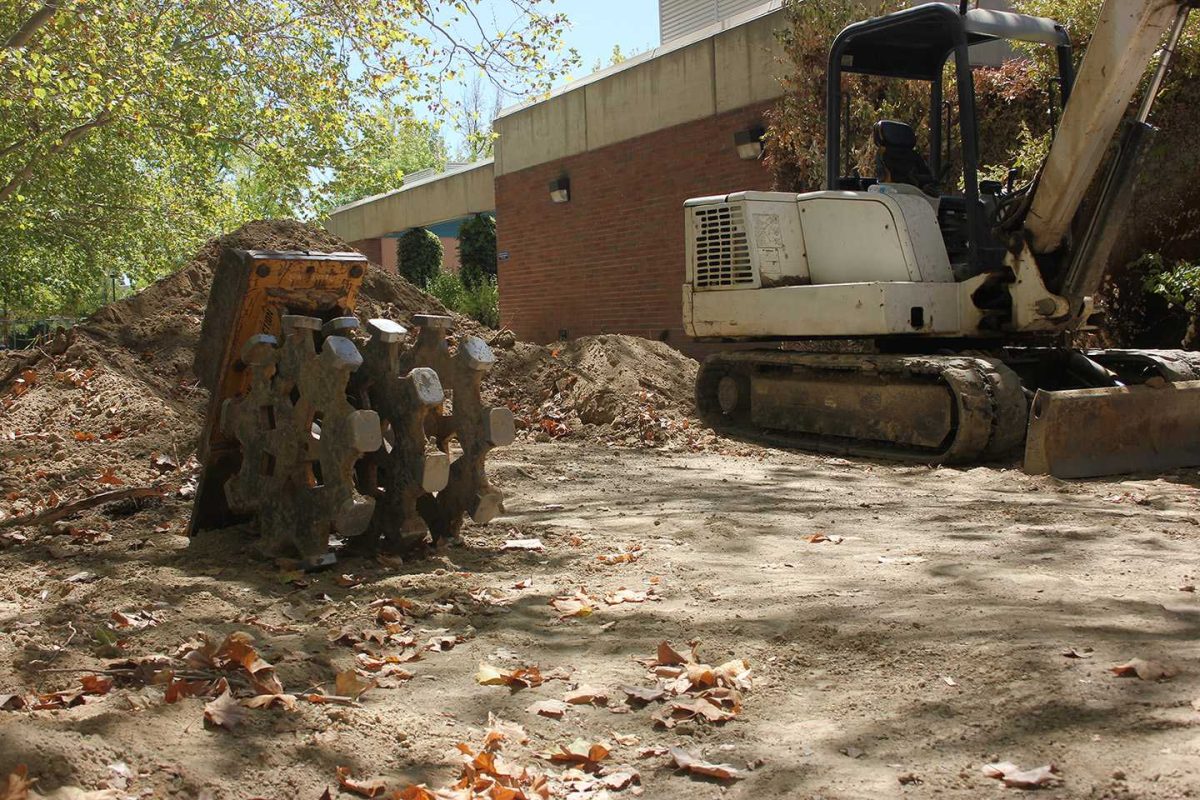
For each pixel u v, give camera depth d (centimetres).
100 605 432
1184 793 255
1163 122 1095
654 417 1052
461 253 2581
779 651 380
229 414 536
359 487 531
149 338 1073
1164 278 1030
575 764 300
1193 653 354
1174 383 812
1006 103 1209
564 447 982
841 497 708
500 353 1216
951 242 931
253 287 524
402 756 301
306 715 320
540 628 420
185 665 353
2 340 2708
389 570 502
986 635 379
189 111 1573
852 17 1259
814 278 956
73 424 907
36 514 631
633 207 1689
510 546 548
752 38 1439
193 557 528
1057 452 764
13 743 266
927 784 273
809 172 1303
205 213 2086
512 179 2009
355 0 1262
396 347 515
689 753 300
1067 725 300
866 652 374
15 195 1753
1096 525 594
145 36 1359
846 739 306
